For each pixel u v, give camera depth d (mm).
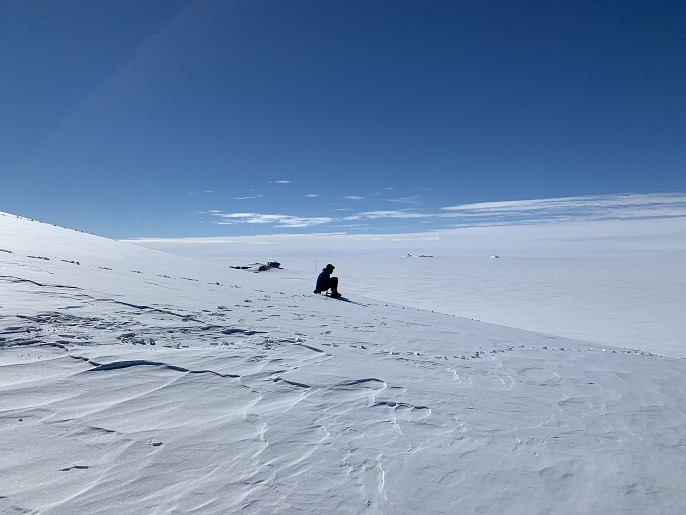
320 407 3986
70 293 6969
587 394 5559
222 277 15508
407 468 3076
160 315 6578
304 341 6410
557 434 4078
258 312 8398
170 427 3273
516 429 4062
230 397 3955
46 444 2834
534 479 3168
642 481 3354
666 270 156875
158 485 2561
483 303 50094
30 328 4922
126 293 7699
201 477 2689
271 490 2629
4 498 2281
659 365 8250
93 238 21625
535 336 12172
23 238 14344
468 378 5613
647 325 32938
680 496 3184
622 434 4301
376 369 5422
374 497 2684
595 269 163125
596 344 12961
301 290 16625
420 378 5293
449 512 2639
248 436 3277
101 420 3242
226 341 5793
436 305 47469
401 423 3848
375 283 82812
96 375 4008
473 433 3828
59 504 2293
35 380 3725
